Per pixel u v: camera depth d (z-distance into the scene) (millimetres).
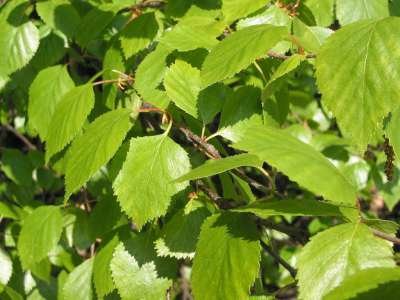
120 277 319
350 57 247
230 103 324
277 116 337
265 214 236
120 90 394
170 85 318
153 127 393
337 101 244
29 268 475
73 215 453
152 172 294
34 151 587
